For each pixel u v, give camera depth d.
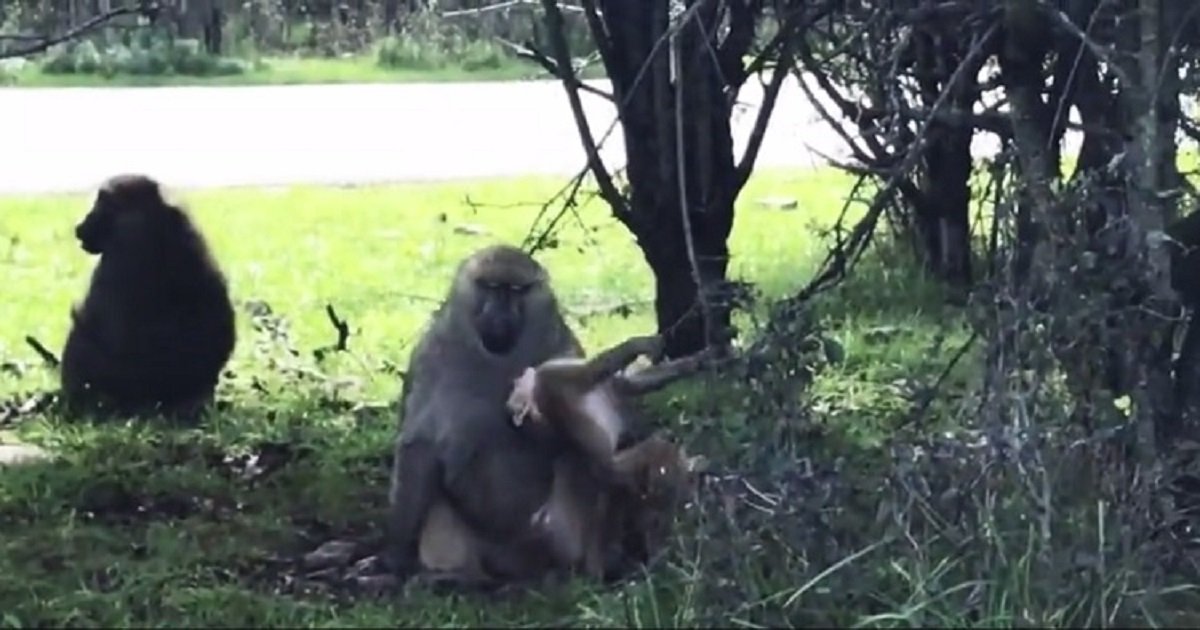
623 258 17.14
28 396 11.55
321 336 13.27
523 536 7.62
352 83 32.41
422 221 19.30
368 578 7.56
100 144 25.17
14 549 7.94
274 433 10.19
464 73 33.81
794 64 11.05
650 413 9.69
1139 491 6.84
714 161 10.60
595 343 13.04
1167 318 6.83
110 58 33.22
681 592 6.91
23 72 32.81
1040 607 6.42
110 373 10.93
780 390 7.08
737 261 16.45
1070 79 7.45
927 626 6.36
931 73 9.48
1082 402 6.84
